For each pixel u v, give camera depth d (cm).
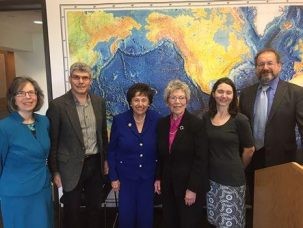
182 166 201
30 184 187
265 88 223
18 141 181
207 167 202
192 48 275
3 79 499
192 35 274
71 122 211
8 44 442
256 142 228
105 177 239
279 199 167
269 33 270
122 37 277
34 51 514
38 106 192
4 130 178
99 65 281
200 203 202
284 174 162
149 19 274
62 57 281
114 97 284
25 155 183
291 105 217
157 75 280
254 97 229
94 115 224
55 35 279
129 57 279
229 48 274
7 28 437
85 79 212
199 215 204
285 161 221
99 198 236
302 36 269
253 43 272
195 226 204
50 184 205
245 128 198
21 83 181
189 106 281
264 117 222
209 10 271
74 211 219
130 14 275
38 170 192
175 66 278
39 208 193
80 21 277
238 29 271
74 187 214
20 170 185
